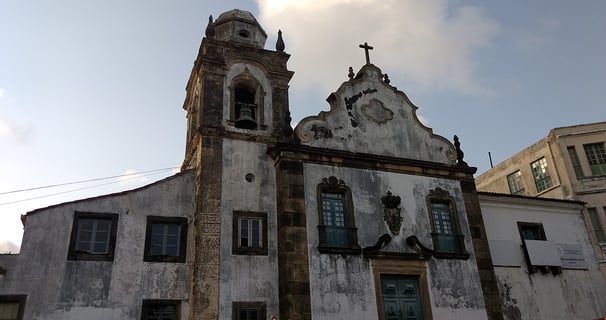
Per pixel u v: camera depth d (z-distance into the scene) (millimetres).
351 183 19781
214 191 18344
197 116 21953
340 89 21641
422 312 18766
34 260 15984
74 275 16219
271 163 19875
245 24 23234
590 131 28844
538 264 23000
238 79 21406
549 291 22953
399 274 18906
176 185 18781
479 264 20594
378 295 18094
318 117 20562
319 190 19078
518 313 21797
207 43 21203
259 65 22016
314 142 20031
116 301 16328
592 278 24266
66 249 16453
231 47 21609
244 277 17391
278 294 17562
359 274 18141
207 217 17797
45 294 15719
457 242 20703
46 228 16500
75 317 15734
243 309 16969
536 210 24875
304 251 17672
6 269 15609
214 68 20828
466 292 19719
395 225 19734
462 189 22047
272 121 20969
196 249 17156
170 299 16953
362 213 19406
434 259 19766
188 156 22234
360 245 18750
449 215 21344
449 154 22781
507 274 22438
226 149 19359
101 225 17281
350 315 17359
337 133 20656
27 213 16516
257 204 18812
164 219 18078
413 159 21609
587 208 26859
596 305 23656
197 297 16484
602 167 28031
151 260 17266
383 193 20234
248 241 18188
